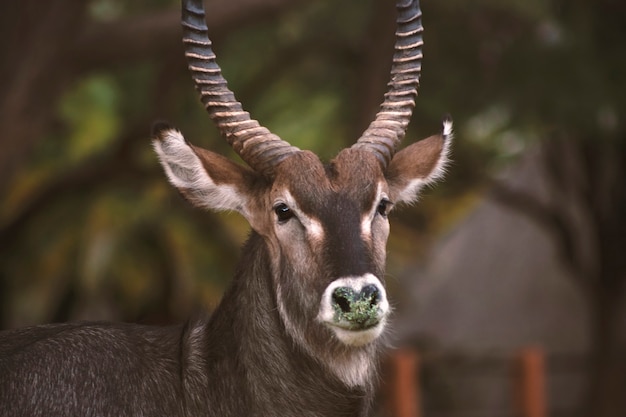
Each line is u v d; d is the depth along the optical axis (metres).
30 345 6.15
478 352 22.86
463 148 22.31
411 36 6.77
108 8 18.78
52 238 19.50
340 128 21.27
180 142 6.33
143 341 6.36
